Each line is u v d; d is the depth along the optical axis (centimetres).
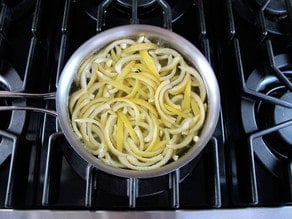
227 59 42
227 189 37
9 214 34
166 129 36
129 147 35
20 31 43
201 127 36
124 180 36
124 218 34
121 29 38
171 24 41
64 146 37
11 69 40
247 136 37
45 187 34
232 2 44
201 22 41
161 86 37
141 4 43
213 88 36
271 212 35
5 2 43
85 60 37
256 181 36
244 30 44
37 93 39
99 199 36
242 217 34
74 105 36
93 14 44
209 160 37
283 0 45
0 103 39
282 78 38
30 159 37
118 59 38
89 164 34
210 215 34
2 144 37
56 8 45
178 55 38
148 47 38
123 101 37
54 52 42
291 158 37
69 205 35
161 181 36
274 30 43
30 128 38
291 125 38
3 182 36
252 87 40
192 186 37
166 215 34
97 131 36
